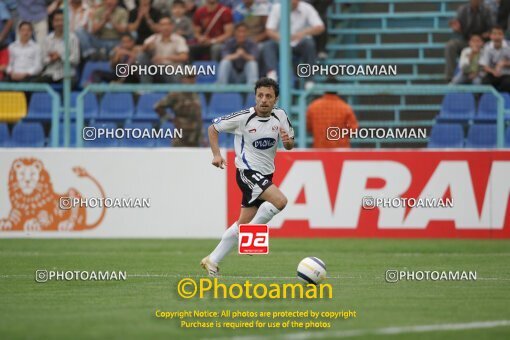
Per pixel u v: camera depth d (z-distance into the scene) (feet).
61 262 129.08
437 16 226.79
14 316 81.76
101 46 207.00
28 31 208.13
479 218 157.89
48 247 150.51
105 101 184.96
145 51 199.00
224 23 204.64
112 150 160.35
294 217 160.66
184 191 160.35
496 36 199.11
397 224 158.92
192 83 194.90
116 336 71.36
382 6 230.68
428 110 201.05
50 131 189.47
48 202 160.97
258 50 200.13
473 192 157.79
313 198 160.04
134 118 184.96
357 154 159.12
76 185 160.66
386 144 182.80
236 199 160.04
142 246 152.66
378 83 206.69
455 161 157.79
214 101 191.72
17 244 154.61
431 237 158.61
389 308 87.86
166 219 160.45
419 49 224.33
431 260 131.85
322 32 202.08
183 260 132.36
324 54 210.59
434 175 158.10
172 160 160.25
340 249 146.10
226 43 200.95
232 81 198.70
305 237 160.76
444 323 78.23
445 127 180.75
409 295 97.14
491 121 181.37
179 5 206.08
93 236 160.66
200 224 160.66
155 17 206.80
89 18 206.80
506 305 89.76
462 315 82.99
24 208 161.38
